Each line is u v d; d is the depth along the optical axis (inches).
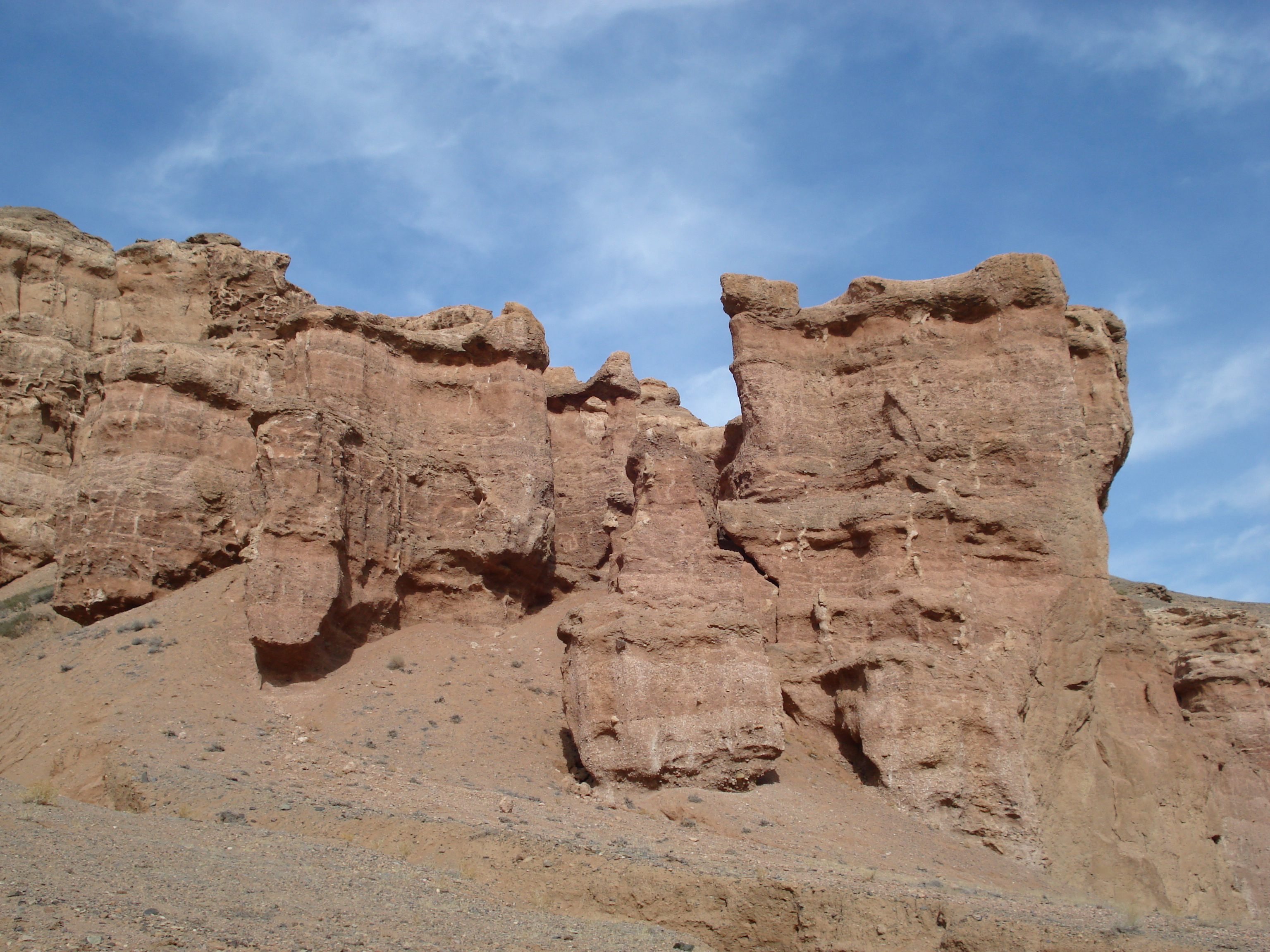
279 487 1194.6
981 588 1201.4
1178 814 1230.9
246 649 1152.8
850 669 1095.0
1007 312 1358.3
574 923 660.7
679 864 746.2
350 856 702.5
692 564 1136.8
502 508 1395.2
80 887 535.8
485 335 1476.4
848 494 1311.5
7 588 1599.4
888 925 690.2
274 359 1593.3
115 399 1450.5
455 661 1227.2
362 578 1258.6
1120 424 1409.9
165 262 1841.8
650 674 995.3
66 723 1018.7
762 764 981.8
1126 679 1302.9
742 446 1384.1
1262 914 1235.2
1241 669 1443.2
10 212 2001.7
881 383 1352.1
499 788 939.3
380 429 1381.6
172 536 1381.6
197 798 793.6
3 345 1756.9
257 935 514.9
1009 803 1008.2
